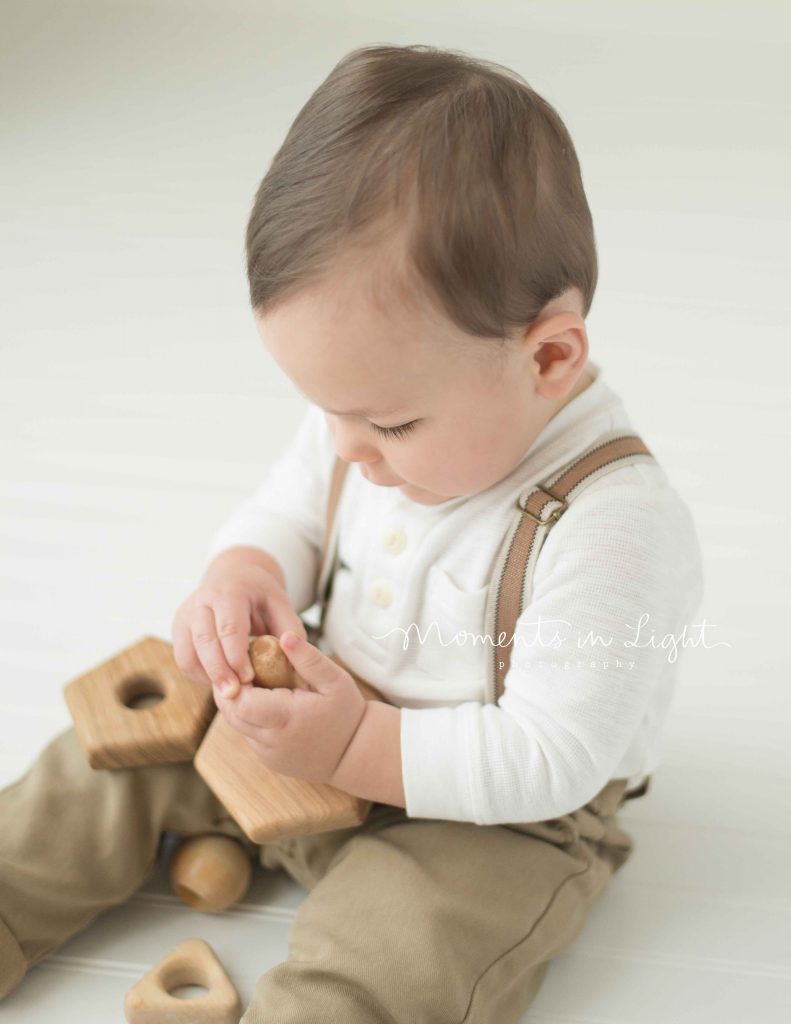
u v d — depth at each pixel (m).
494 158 0.79
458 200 0.77
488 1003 0.90
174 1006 0.93
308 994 0.85
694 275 1.97
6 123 2.30
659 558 0.90
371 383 0.81
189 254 2.01
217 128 2.30
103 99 2.37
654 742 1.04
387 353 0.80
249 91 2.40
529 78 2.42
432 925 0.89
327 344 0.80
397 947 0.87
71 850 0.98
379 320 0.79
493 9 2.64
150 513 1.51
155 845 1.03
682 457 1.60
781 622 1.36
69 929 1.00
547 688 0.90
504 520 0.92
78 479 1.56
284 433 1.66
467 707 0.94
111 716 1.01
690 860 1.11
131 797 1.01
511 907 0.92
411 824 0.98
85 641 1.33
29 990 0.97
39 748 1.20
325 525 1.10
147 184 2.15
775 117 2.37
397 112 0.79
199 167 2.20
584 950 1.02
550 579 0.90
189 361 1.79
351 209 0.77
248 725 0.93
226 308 1.90
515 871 0.94
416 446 0.86
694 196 2.15
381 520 1.01
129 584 1.40
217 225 2.07
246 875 1.04
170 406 1.70
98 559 1.44
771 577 1.42
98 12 2.61
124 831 1.00
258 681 0.95
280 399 1.72
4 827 0.98
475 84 0.81
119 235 2.04
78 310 1.88
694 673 1.30
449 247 0.77
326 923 0.90
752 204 2.14
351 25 2.61
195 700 1.03
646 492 0.91
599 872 1.01
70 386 1.73
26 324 1.84
